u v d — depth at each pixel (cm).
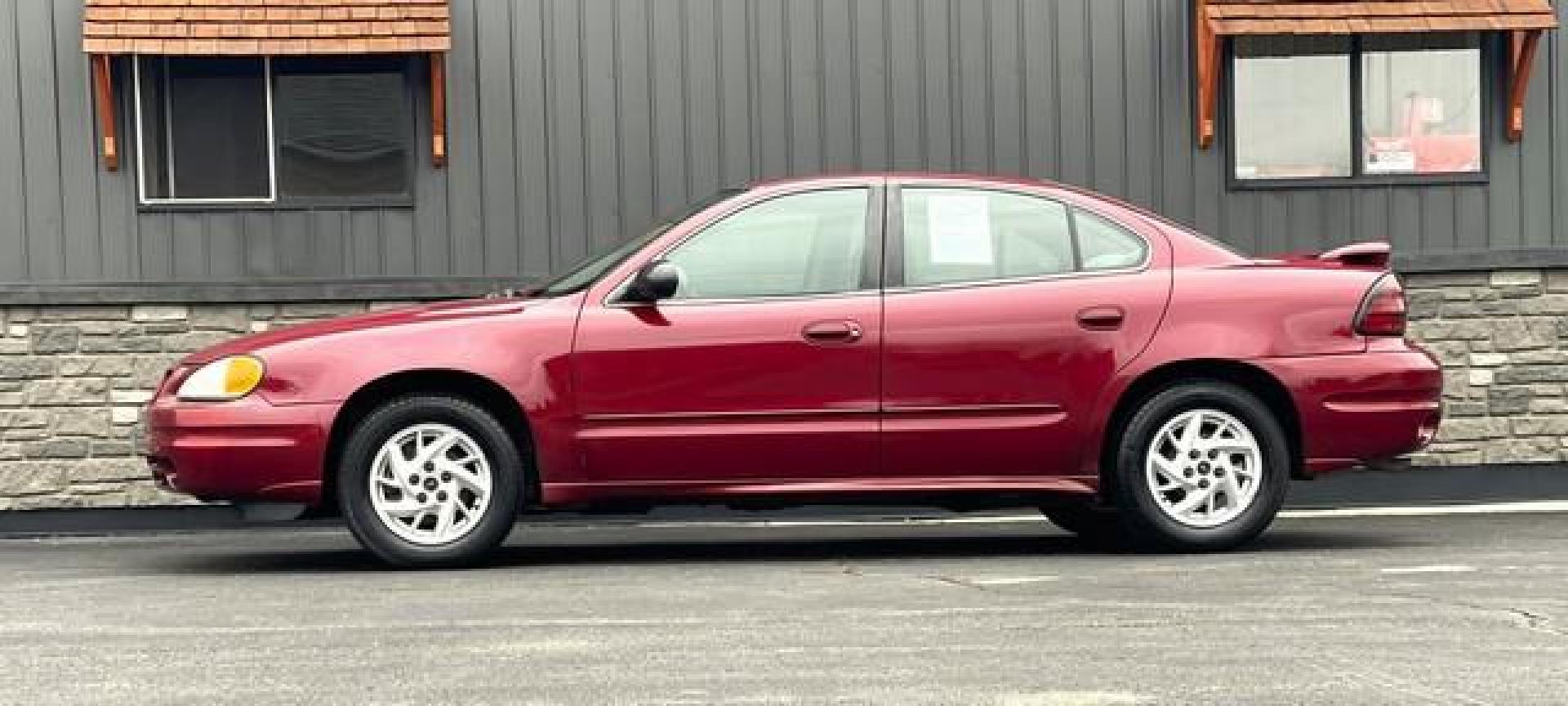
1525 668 545
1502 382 1209
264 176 1232
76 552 1005
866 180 859
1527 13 1232
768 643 598
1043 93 1248
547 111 1229
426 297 1195
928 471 839
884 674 542
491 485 827
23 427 1162
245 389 823
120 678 553
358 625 652
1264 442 845
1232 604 677
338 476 828
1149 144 1253
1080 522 977
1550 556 835
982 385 836
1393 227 1269
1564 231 1269
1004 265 851
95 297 1162
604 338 828
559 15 1229
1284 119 1268
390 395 835
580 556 914
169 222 1217
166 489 845
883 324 834
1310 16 1226
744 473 834
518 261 1231
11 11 1202
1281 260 870
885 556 884
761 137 1238
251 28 1191
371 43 1193
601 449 826
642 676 544
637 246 854
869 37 1243
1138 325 841
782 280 843
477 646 602
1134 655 569
